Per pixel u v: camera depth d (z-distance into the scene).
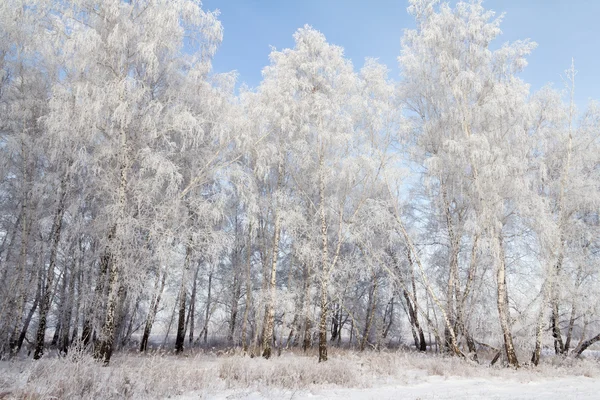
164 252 11.83
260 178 15.67
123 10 12.17
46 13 11.65
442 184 16.56
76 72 12.19
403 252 19.08
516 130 13.39
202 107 13.91
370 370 11.91
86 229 13.24
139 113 12.02
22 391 6.25
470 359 14.02
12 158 13.51
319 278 16.22
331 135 14.84
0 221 14.97
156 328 25.53
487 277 15.92
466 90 15.24
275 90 15.19
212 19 13.16
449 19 16.12
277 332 23.39
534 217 13.19
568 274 14.68
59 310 15.84
